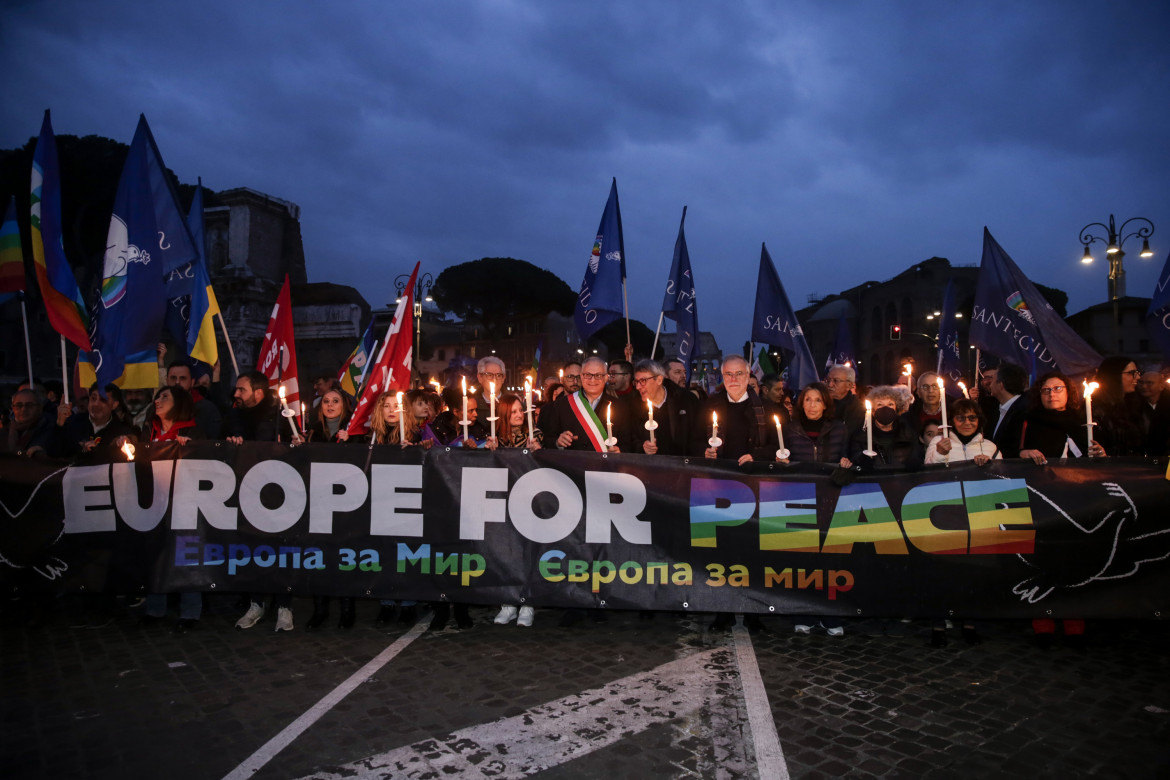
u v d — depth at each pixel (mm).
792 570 4270
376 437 5004
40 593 4660
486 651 4258
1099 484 4094
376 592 4492
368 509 4535
